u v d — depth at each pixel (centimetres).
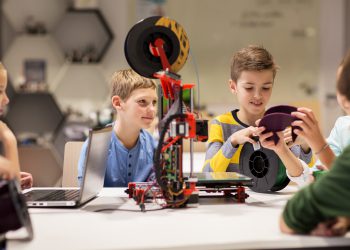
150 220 116
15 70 473
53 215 124
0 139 167
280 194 159
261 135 142
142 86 182
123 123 190
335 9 488
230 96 479
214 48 477
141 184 151
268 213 125
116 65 480
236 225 110
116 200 147
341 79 107
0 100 155
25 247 93
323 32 488
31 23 472
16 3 470
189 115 128
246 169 160
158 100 140
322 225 99
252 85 181
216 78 478
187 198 133
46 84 473
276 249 96
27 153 473
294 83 488
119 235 101
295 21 484
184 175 148
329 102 491
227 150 168
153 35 138
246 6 478
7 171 101
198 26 475
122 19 478
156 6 474
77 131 478
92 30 473
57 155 479
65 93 477
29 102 476
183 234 101
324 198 93
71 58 466
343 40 490
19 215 97
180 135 126
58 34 470
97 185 150
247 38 480
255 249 96
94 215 123
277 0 481
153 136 227
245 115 194
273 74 184
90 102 480
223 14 476
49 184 479
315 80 490
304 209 96
